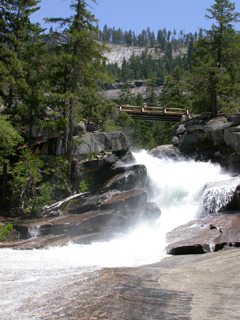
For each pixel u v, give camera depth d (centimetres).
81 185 2238
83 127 2500
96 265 1093
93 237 1527
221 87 3253
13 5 2888
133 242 1503
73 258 1226
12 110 2431
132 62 16038
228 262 983
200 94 3575
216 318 557
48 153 2378
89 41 2214
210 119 3177
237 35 3381
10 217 2038
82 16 2266
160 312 600
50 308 653
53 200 2139
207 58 3362
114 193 1936
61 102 2248
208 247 1201
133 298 687
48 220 1728
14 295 745
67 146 2300
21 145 2397
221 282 787
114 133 2442
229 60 3456
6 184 2231
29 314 627
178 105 5178
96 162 2320
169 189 2241
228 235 1295
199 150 3019
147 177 2322
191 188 2173
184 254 1220
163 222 1873
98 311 620
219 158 2702
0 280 878
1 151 2058
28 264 1109
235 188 1830
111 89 12406
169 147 3288
